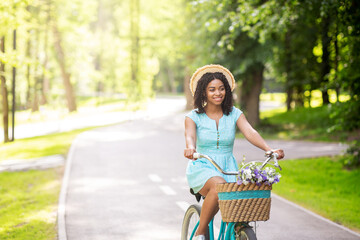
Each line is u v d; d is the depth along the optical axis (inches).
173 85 3105.3
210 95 172.6
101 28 2199.8
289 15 448.1
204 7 503.5
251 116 930.1
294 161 533.0
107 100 2009.1
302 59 1123.3
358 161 486.9
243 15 478.3
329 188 412.8
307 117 986.7
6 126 758.5
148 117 1132.5
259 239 257.4
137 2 1515.7
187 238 201.2
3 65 732.7
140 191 368.2
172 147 630.5
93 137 745.0
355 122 476.7
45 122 1187.3
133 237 250.5
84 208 314.0
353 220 305.7
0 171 468.4
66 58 1515.7
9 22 504.7
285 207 334.0
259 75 914.7
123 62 1914.4
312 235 266.2
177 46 1209.4
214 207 164.2
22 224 280.7
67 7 1434.5
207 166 172.1
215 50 837.2
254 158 548.1
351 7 408.2
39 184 402.9
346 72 458.0
